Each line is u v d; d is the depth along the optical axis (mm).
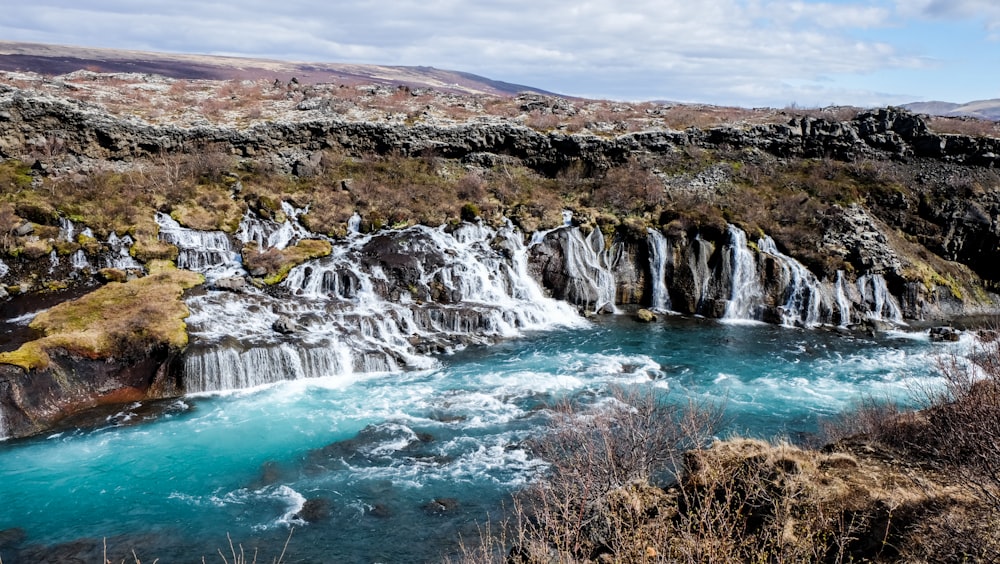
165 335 30625
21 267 36781
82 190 42969
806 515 11531
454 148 56125
